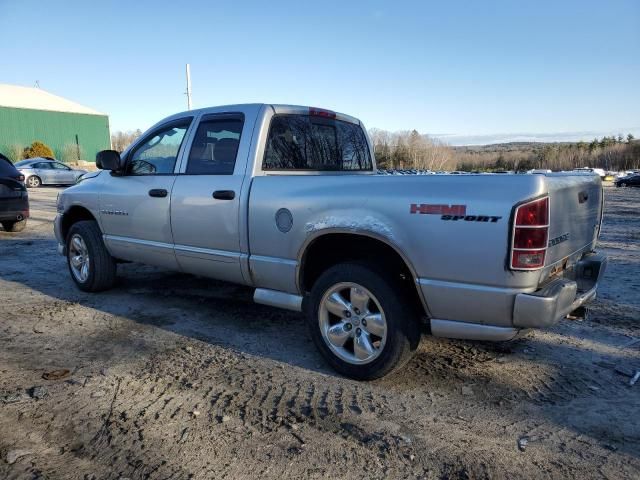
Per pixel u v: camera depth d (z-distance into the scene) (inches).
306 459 101.0
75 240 223.9
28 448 103.0
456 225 114.7
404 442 107.2
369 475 96.3
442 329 123.2
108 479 93.8
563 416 118.3
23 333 171.0
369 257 138.9
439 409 121.4
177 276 252.7
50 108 1820.9
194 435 108.9
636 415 118.9
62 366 144.0
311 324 143.9
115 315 191.3
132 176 196.9
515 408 122.1
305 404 123.1
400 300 127.6
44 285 236.5
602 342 164.7
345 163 200.4
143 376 137.9
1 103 1705.2
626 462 100.5
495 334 116.6
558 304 110.9
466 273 114.6
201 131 175.0
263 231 150.7
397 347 128.0
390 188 126.2
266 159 161.2
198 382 134.8
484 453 103.6
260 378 137.8
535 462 100.5
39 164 964.6
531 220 107.6
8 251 327.9
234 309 199.9
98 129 1946.4
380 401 125.1
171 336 169.6
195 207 168.6
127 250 201.3
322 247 147.8
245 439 107.7
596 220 153.9
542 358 151.9
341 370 138.3
